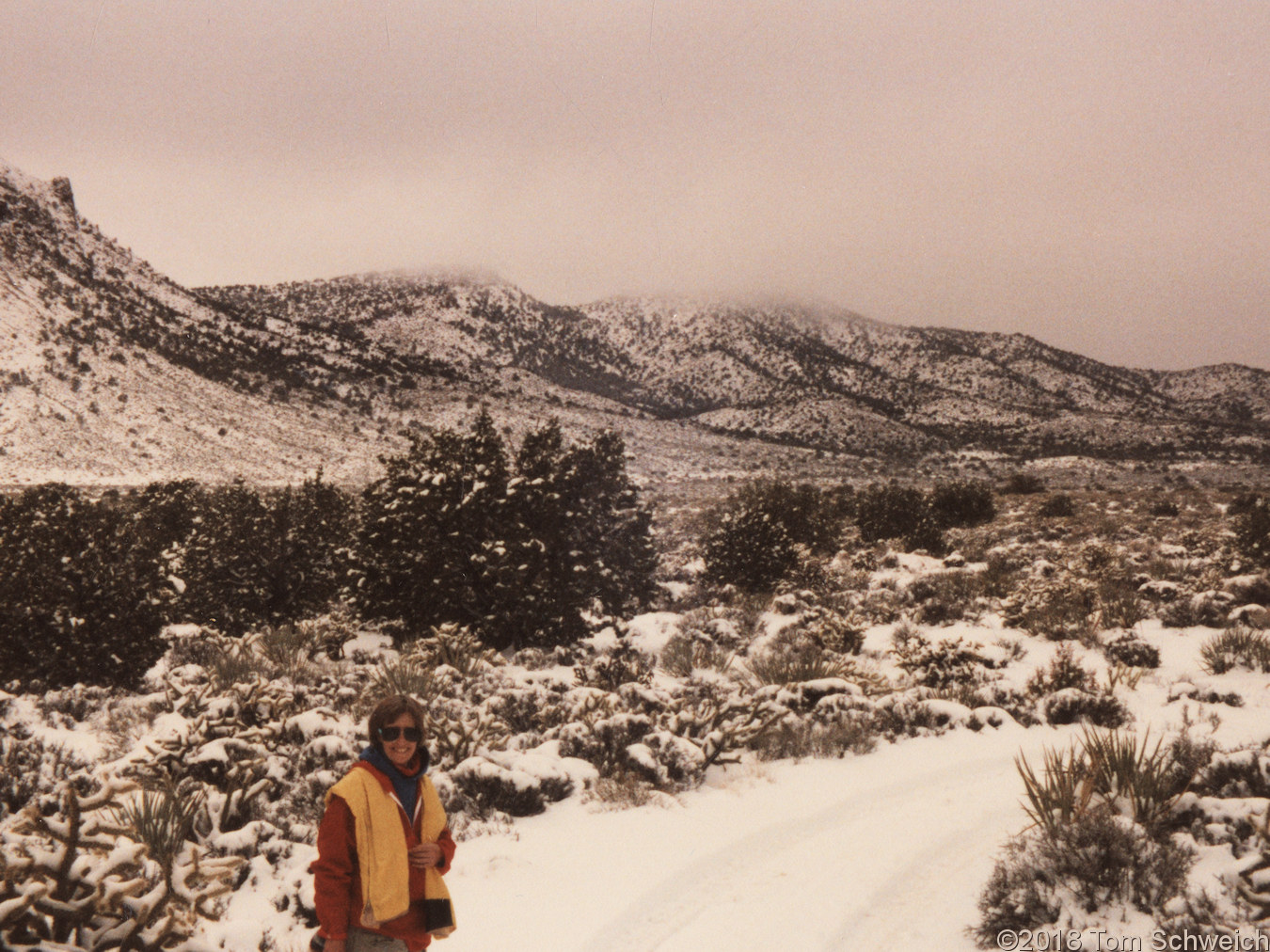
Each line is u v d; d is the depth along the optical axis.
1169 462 142.25
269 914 5.07
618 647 12.22
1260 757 6.20
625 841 6.15
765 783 7.50
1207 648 11.98
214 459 101.00
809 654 11.91
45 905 3.03
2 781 6.68
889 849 6.01
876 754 8.32
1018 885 5.00
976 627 15.55
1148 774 5.99
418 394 152.62
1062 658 10.52
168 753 7.09
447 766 7.52
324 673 12.56
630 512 17.98
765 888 5.41
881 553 28.28
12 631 11.46
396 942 3.04
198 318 162.00
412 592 14.52
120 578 12.19
